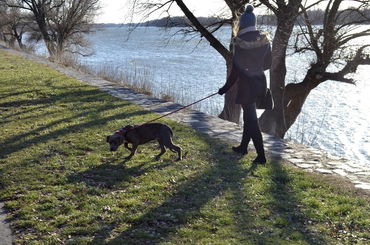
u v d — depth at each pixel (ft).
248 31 19.52
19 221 14.80
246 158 22.44
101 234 13.97
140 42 336.29
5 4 140.97
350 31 44.09
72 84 50.14
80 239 13.53
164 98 46.19
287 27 44.27
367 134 62.54
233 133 28.25
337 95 90.48
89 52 168.76
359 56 44.04
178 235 13.87
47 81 52.19
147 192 17.54
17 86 47.73
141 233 13.91
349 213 15.64
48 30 134.51
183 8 47.47
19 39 180.96
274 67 48.96
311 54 48.80
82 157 22.43
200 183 18.66
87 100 39.78
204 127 29.96
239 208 16.02
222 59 171.53
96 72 66.95
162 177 19.42
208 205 16.25
